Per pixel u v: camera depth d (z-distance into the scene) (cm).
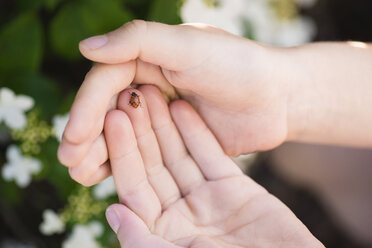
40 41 49
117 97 41
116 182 40
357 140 49
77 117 38
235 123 46
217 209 42
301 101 47
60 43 49
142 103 41
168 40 40
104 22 48
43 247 62
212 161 43
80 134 38
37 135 49
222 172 43
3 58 49
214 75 42
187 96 45
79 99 38
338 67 48
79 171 39
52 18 50
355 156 84
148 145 42
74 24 48
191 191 43
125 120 39
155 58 40
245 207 42
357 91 48
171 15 46
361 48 49
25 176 50
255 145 47
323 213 84
